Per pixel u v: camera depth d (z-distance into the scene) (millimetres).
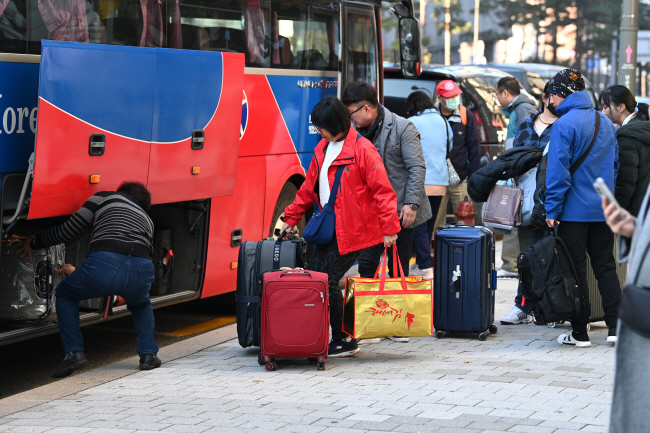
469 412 5164
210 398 5617
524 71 19812
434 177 10008
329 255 6535
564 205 6871
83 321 6500
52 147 5812
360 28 10586
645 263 3145
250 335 6945
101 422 5102
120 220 6277
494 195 7691
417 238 10148
